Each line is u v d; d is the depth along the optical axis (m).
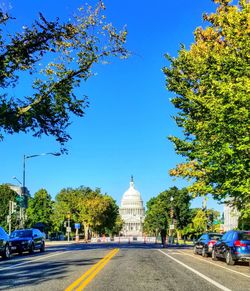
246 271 19.36
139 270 17.86
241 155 21.95
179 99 30.30
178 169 32.25
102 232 151.00
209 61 25.12
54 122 25.91
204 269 19.31
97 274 16.19
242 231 23.25
